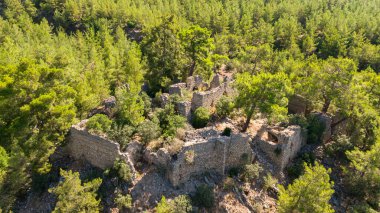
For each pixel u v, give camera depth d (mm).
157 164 40938
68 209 33406
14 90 38625
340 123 59406
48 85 41531
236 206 41062
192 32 65000
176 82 65000
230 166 44812
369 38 114312
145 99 50031
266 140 49875
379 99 59469
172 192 39500
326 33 113000
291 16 123438
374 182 47469
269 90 48781
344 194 49812
